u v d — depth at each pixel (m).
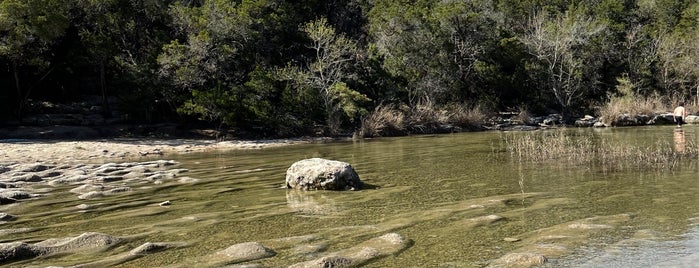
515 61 36.31
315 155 17.08
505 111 36.00
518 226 6.09
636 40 39.41
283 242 5.64
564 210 6.91
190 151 20.06
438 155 15.49
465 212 6.96
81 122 26.19
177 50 25.52
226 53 26.72
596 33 37.41
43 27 23.41
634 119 29.92
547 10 42.16
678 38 39.28
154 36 29.48
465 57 35.25
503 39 36.47
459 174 10.93
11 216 7.49
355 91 27.38
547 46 36.09
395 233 5.74
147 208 8.00
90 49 26.33
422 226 6.23
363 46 37.38
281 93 27.58
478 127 30.53
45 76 26.38
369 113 28.03
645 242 5.24
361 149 19.09
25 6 23.06
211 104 24.97
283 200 8.36
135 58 27.92
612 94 34.62
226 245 5.62
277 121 25.94
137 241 5.90
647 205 7.06
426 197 8.24
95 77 31.55
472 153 15.68
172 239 5.94
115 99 30.83
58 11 25.62
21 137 23.05
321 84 27.86
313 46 30.64
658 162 11.55
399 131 27.59
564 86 34.56
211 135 25.72
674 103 34.31
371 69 31.28
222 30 27.64
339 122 27.06
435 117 29.67
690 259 4.65
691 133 21.27
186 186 10.26
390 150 18.17
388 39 34.03
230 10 28.45
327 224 6.50
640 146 15.42
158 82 25.70
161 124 26.78
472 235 5.75
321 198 8.45
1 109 25.81
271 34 31.77
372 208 7.46
